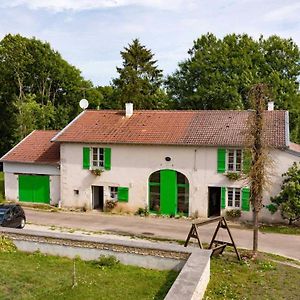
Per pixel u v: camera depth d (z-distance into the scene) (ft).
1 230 51.21
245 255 54.44
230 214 80.28
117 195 88.07
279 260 54.08
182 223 78.38
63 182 91.56
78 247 47.80
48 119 159.33
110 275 42.39
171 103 164.14
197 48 162.30
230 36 154.61
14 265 44.55
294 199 73.31
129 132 88.17
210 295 39.58
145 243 46.16
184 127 87.20
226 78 143.54
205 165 81.76
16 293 36.58
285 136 78.69
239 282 43.88
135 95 163.22
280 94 137.49
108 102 196.24
